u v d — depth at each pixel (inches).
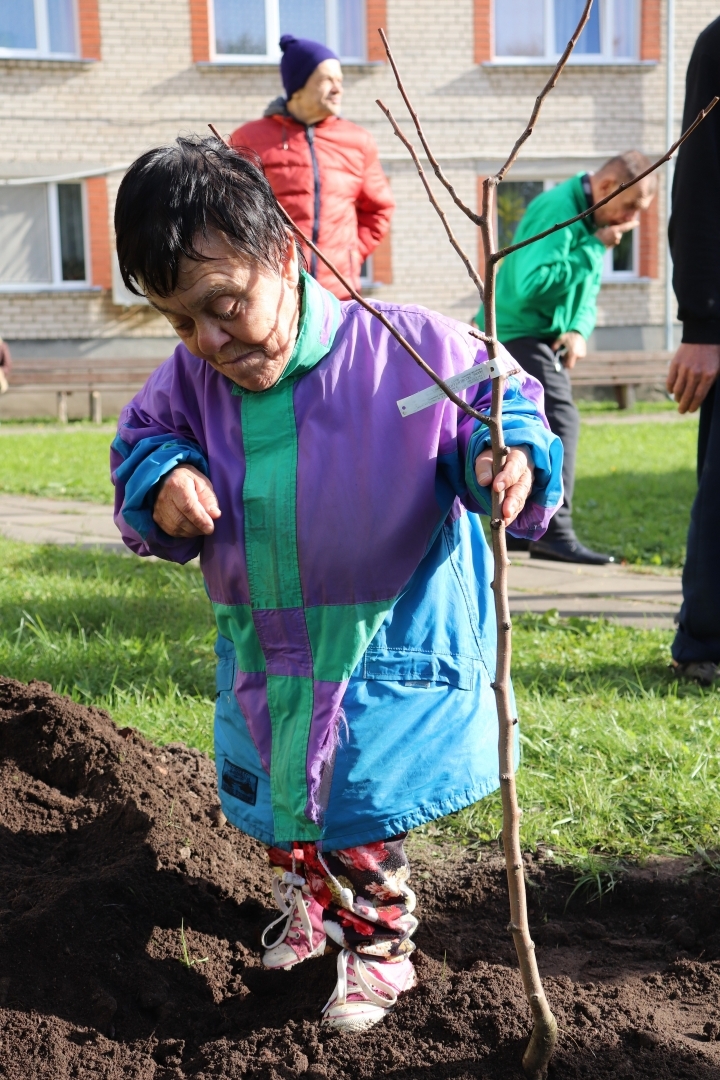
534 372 241.3
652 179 230.2
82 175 641.6
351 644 79.2
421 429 79.2
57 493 363.6
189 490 78.8
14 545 262.7
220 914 97.3
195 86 652.1
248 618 82.6
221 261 71.2
